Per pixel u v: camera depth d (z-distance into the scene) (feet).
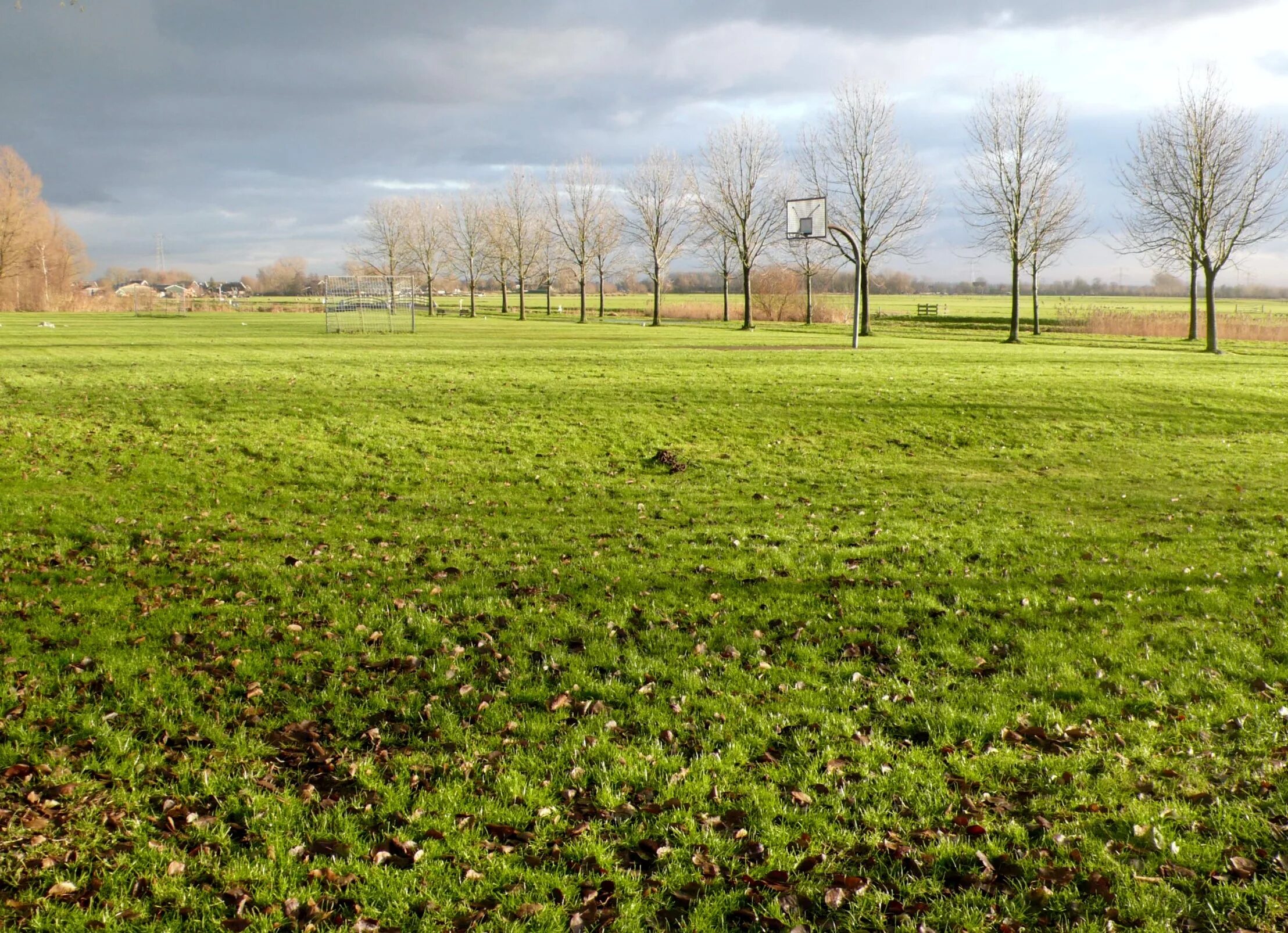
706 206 228.84
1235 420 78.89
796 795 20.75
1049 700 26.21
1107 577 36.78
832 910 16.96
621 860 18.54
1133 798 20.81
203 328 206.90
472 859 18.34
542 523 45.60
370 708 25.07
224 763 21.88
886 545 41.37
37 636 28.84
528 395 82.07
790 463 62.34
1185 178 157.38
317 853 18.47
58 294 375.86
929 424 74.90
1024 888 17.49
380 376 92.32
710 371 100.32
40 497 46.73
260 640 29.30
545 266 334.65
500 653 28.66
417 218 365.81
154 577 35.06
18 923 15.88
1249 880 17.66
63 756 21.68
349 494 50.96
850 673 27.99
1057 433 73.46
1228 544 42.24
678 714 25.03
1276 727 24.04
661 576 36.50
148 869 17.70
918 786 21.40
